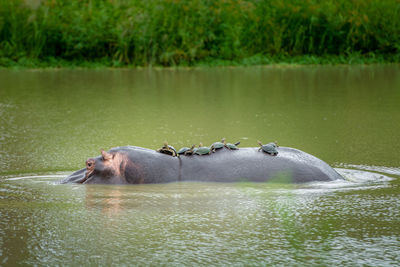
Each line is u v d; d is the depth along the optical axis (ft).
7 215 52.19
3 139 92.27
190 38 231.91
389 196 58.18
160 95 146.51
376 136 93.86
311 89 159.22
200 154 67.05
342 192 59.88
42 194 59.67
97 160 65.62
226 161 66.08
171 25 230.89
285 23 248.11
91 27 222.69
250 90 157.38
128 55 227.61
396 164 73.87
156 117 113.80
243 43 245.65
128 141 90.17
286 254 42.68
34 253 42.91
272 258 41.88
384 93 149.79
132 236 46.65
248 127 102.89
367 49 254.88
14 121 109.09
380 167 72.18
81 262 41.16
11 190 61.31
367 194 59.00
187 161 66.49
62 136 94.89
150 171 64.59
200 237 46.44
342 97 143.02
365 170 70.49
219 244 44.80
